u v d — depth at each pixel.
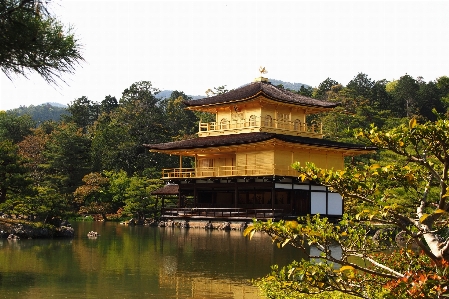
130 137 107.12
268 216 57.75
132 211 77.44
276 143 58.59
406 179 13.84
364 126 102.38
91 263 33.12
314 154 63.66
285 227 12.54
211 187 65.94
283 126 66.19
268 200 64.38
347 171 13.17
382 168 13.73
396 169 14.01
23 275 28.45
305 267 12.84
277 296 20.03
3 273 29.03
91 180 87.88
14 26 8.65
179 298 23.23
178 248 42.00
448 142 12.42
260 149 61.91
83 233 56.72
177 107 125.69
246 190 66.12
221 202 68.75
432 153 13.32
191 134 113.94
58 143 96.38
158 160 103.56
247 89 68.62
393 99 133.62
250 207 64.38
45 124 138.12
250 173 60.91
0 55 8.70
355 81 158.75
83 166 97.50
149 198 77.12
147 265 32.59
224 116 69.25
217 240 48.56
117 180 87.06
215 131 68.94
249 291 24.88
